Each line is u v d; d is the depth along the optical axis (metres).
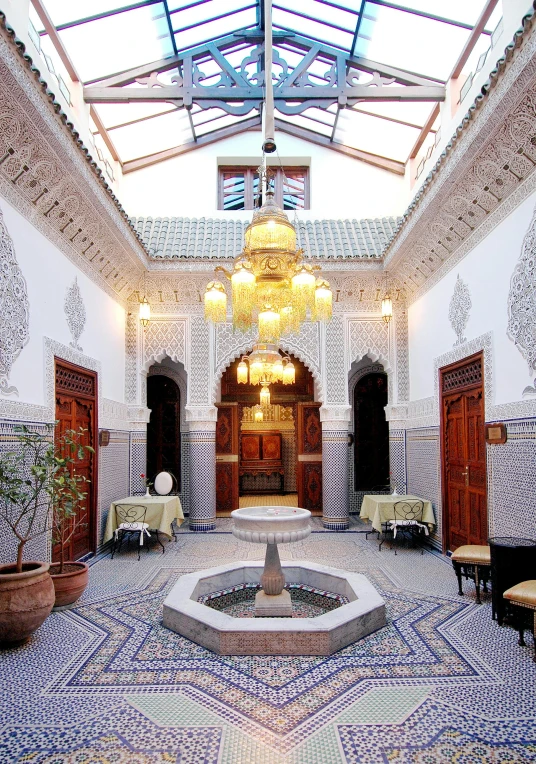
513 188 3.62
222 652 2.67
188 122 6.17
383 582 4.00
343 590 3.49
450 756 1.83
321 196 6.80
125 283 5.85
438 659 2.60
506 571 3.08
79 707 2.17
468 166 3.79
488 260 4.05
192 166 6.80
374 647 2.75
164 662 2.59
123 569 4.45
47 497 3.69
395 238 5.46
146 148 6.45
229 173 6.97
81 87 4.66
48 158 3.45
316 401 7.34
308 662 2.57
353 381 7.70
